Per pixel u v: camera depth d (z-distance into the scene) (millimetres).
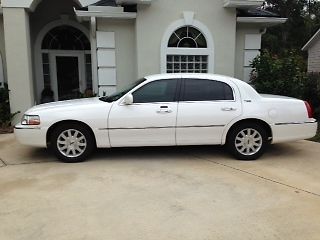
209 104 6152
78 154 6141
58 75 13180
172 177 5320
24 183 5090
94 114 5980
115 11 9922
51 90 13055
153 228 3676
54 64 13086
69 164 6055
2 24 11039
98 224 3773
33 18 12500
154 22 10039
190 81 6266
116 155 6633
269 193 4656
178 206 4230
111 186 4930
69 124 6043
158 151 6930
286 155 6676
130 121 6027
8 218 3934
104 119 5996
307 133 6383
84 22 12672
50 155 6676
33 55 12648
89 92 11078
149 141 6133
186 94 6191
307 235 3527
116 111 6020
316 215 3980
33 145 6016
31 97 10031
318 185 4973
